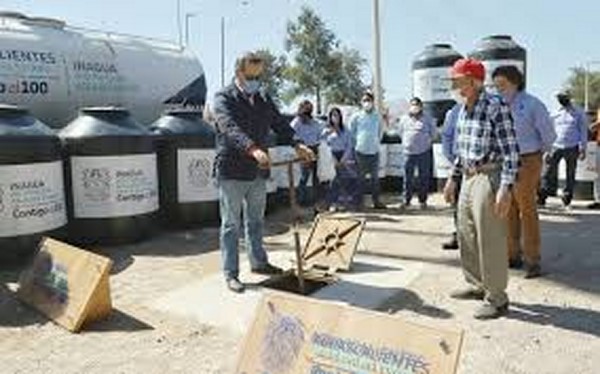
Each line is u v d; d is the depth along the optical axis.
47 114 10.45
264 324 4.30
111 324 5.87
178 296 6.48
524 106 6.89
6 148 7.56
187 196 9.59
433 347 3.73
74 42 10.99
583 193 13.12
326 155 11.72
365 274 7.14
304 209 12.01
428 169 11.99
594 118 13.89
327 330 4.06
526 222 7.00
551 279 7.00
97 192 8.48
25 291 6.43
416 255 8.07
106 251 8.45
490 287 5.82
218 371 4.95
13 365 5.14
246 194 6.91
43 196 7.88
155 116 12.17
